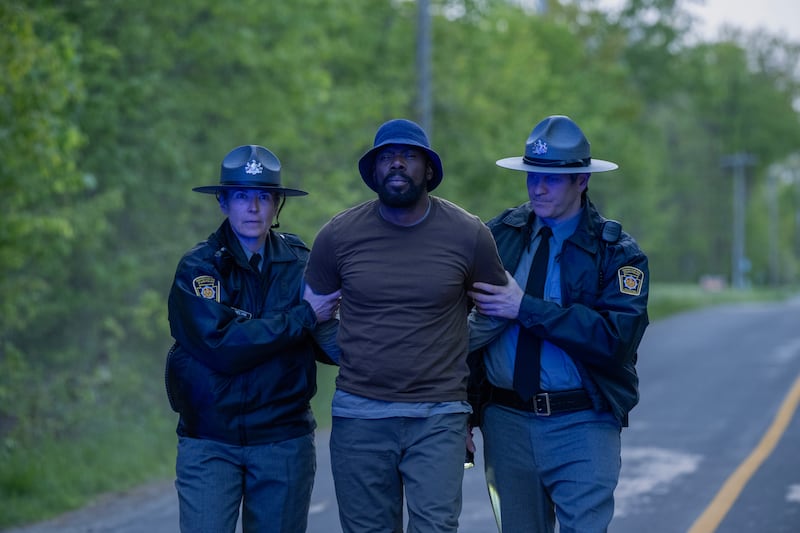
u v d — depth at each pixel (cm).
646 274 556
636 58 4759
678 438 1374
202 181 1747
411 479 549
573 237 561
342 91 2034
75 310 1697
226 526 563
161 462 1311
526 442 569
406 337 540
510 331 572
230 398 558
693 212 9694
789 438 1364
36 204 1445
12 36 1145
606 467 557
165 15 1691
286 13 1786
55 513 1030
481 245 546
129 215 1719
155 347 1830
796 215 13725
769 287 11031
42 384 1550
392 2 2456
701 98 5356
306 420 581
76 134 1242
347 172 2042
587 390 557
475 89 2505
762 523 910
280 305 572
